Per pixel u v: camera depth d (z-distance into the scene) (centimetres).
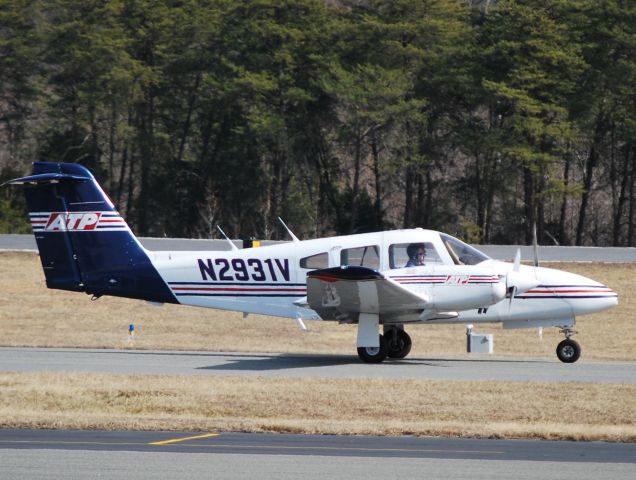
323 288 6775
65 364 7000
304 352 8462
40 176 7456
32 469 3828
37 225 7575
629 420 5116
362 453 4197
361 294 6806
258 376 6291
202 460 4019
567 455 4209
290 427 4738
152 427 4744
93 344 9081
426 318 7119
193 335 10112
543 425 4891
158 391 5659
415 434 4653
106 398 5516
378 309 7044
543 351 9394
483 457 4141
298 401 5462
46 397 5525
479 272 6888
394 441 4491
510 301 7269
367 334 7138
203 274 7512
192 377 6191
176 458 4050
